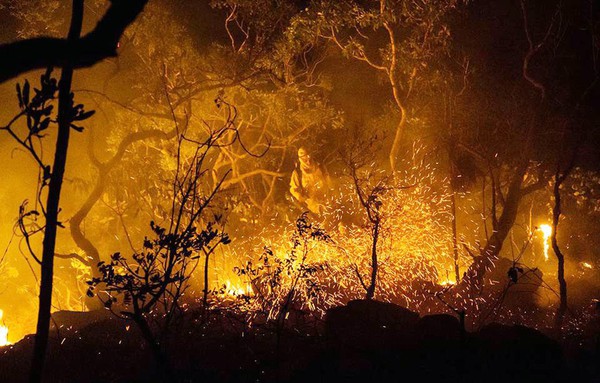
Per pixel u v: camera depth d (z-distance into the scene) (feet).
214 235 23.95
